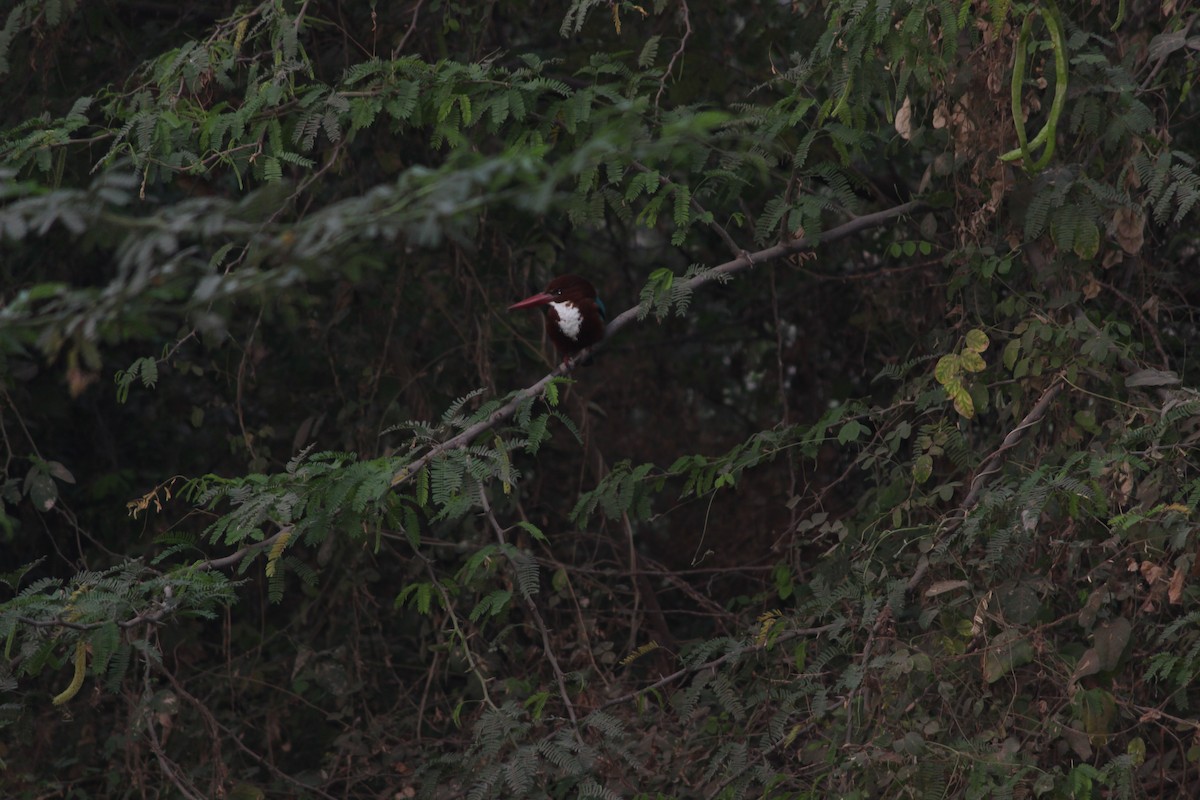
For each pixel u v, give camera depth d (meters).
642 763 10.20
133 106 9.39
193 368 12.18
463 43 12.10
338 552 12.16
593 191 9.09
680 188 8.77
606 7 12.18
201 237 4.88
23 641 7.98
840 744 9.10
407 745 11.74
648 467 10.11
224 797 10.96
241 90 11.23
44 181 9.86
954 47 8.29
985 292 10.13
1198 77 9.68
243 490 8.19
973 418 10.70
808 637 10.17
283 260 4.09
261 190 4.45
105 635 7.68
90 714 12.13
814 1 10.65
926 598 9.04
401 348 12.60
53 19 10.27
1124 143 8.97
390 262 12.09
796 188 9.57
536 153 5.07
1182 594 8.29
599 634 12.19
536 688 11.69
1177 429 8.33
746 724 10.31
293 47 9.12
